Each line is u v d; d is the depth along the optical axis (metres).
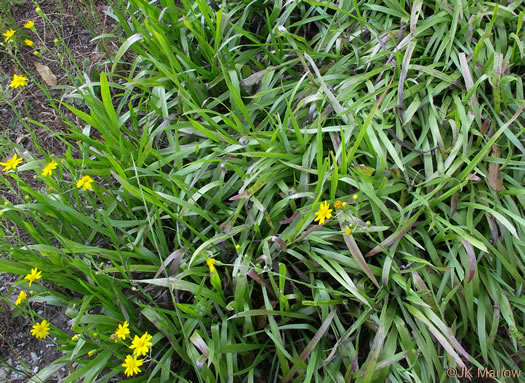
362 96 0.70
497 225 0.62
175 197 0.59
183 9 0.84
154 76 0.76
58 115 0.82
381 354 0.55
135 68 0.84
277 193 0.67
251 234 0.64
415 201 0.61
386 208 0.59
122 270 0.57
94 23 0.91
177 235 0.63
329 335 0.60
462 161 0.62
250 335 0.59
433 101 0.72
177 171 0.66
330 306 0.58
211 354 0.52
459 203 0.62
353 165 0.63
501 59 0.68
